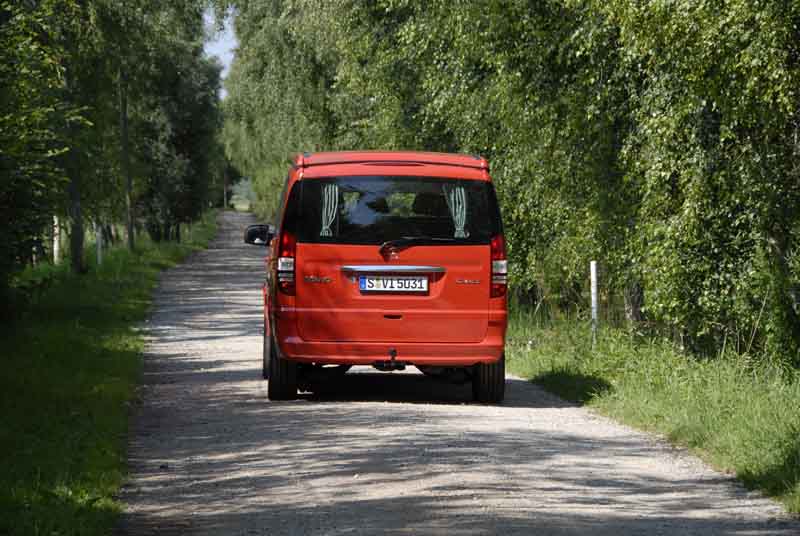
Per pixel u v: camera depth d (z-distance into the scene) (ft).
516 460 34.96
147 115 235.40
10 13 79.10
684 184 61.05
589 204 71.87
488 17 74.64
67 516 26.96
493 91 78.74
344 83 114.32
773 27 49.96
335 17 109.60
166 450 37.45
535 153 75.15
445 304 47.44
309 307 47.14
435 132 105.19
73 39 128.88
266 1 150.30
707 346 66.90
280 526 26.55
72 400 47.03
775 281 59.31
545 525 26.40
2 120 68.54
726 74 54.90
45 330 77.71
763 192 58.75
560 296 84.74
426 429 40.70
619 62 66.69
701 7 51.13
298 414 44.65
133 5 137.49
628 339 64.03
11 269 72.33
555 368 59.57
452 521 26.68
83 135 117.19
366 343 47.19
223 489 31.01
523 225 84.69
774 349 59.41
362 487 30.66
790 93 52.42
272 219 368.89
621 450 37.63
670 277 62.08
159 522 27.43
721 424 39.86
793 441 34.19
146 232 288.71
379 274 47.21
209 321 98.84
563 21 71.00
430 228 47.47
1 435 37.45
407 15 103.60
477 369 49.44
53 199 73.31
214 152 281.54
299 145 154.10
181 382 57.41
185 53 167.43
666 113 60.49
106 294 119.75
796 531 26.30
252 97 165.78
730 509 28.73
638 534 25.82
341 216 47.34
